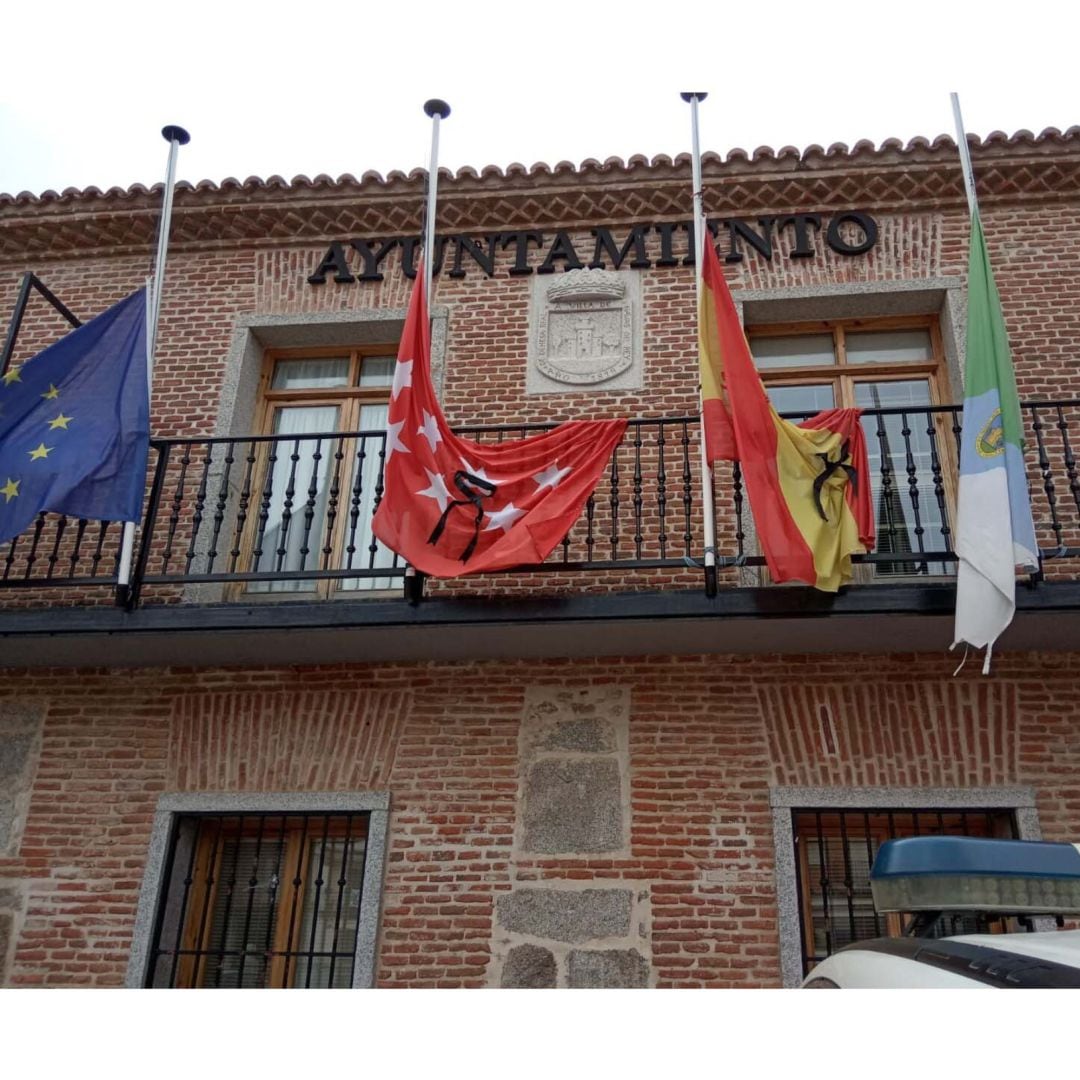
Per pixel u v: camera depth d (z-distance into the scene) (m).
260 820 6.57
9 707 6.87
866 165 7.83
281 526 7.34
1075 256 7.57
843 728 6.27
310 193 8.28
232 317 8.16
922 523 7.23
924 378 7.68
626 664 6.59
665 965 5.82
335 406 8.16
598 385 7.52
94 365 6.93
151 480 7.61
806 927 6.00
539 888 6.06
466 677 6.66
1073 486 6.15
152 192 8.37
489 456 6.48
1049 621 5.92
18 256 8.62
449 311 7.91
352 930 6.34
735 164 7.91
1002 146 7.72
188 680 6.84
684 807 6.17
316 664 6.80
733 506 6.96
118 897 6.27
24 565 7.37
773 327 7.95
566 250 8.02
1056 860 2.15
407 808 6.34
